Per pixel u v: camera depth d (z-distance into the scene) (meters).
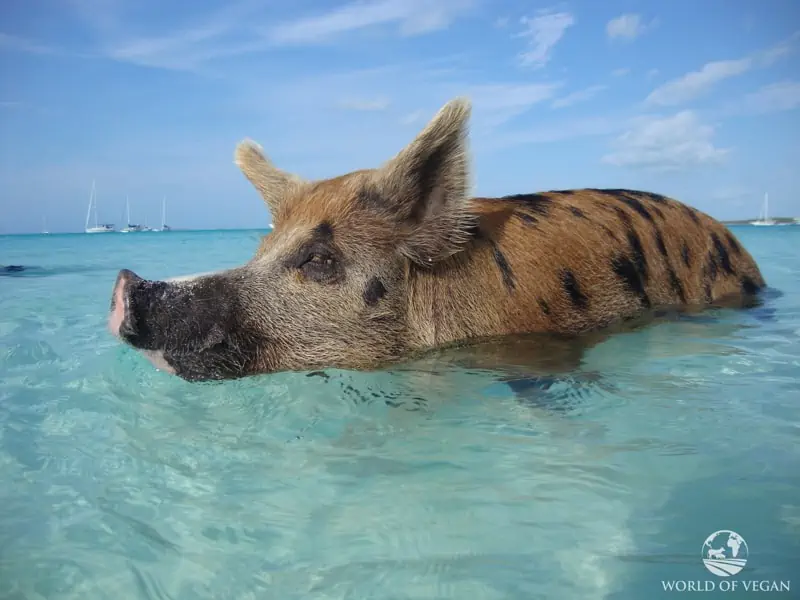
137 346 0.68
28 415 0.64
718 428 0.55
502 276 0.83
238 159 0.97
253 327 0.72
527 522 0.42
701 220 1.14
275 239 0.77
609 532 0.40
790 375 0.70
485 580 0.37
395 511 0.44
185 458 0.53
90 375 0.78
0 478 0.50
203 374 0.70
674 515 0.42
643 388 0.66
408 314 0.78
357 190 0.78
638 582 0.36
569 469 0.49
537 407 0.62
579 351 0.79
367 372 0.73
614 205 1.02
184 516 0.44
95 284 1.76
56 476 0.50
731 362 0.75
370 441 0.55
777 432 0.54
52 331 1.08
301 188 0.83
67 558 0.40
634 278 0.94
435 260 0.79
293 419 0.61
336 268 0.75
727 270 1.13
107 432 0.59
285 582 0.37
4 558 0.40
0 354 0.91
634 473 0.48
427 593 0.36
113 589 0.37
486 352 0.78
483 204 0.92
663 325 0.94
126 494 0.47
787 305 1.09
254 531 0.42
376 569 0.38
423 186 0.78
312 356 0.74
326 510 0.44
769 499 0.44
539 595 0.35
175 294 0.69
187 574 0.38
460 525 0.42
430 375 0.71
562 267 0.87
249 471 0.50
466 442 0.54
